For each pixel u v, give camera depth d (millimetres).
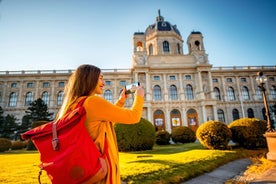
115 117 1622
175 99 47312
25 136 1522
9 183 4715
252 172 7195
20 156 13180
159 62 49438
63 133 1417
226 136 11555
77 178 1329
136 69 47094
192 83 48406
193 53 50438
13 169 6781
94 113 1577
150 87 47281
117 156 1742
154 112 45656
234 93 52125
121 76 50812
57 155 1385
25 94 48719
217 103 50500
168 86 48094
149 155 10203
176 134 24141
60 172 1319
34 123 24531
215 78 52781
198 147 14133
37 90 49000
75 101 1697
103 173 1439
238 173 7160
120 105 2268
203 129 12078
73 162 1324
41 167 1397
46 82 50125
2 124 39344
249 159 9680
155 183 5086
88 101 1605
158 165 6551
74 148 1342
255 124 12109
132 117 1748
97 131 1617
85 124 1580
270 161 8695
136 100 1951
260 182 5637
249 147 12156
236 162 8797
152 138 13797
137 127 13383
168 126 44188
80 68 1917
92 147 1437
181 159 7914
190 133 23984
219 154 9375
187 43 55312
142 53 48875
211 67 48625
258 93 52344
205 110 45031
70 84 1859
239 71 52969
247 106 50906
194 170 6605
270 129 9570
